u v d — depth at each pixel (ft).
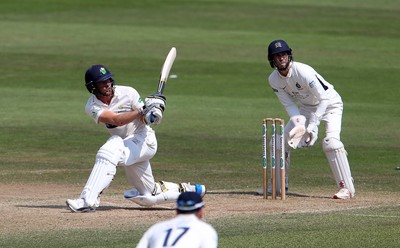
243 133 203.31
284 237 95.81
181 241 58.59
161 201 116.26
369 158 174.70
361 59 320.70
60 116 223.71
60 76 284.41
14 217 109.09
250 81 281.33
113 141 112.47
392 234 97.25
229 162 169.37
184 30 374.43
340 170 127.44
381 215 110.01
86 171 158.10
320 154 181.16
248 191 135.64
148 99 112.37
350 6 454.81
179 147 185.78
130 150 112.68
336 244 92.38
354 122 218.79
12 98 249.34
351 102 250.16
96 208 116.88
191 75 288.71
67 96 254.68
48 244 93.04
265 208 116.78
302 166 167.02
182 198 60.80
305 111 130.21
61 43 337.93
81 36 354.33
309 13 427.74
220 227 101.71
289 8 441.27
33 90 262.88
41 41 341.00
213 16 412.16
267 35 367.25
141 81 278.26
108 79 111.14
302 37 364.79
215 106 241.55
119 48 331.16
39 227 102.53
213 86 272.92
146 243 59.72
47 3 431.43
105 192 137.69
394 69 303.07
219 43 346.74
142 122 113.70
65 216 109.91
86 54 318.04
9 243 93.56
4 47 327.06
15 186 141.28
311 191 137.08
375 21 410.52
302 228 101.04
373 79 285.43
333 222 104.83
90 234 98.17
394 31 386.32
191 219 60.29
